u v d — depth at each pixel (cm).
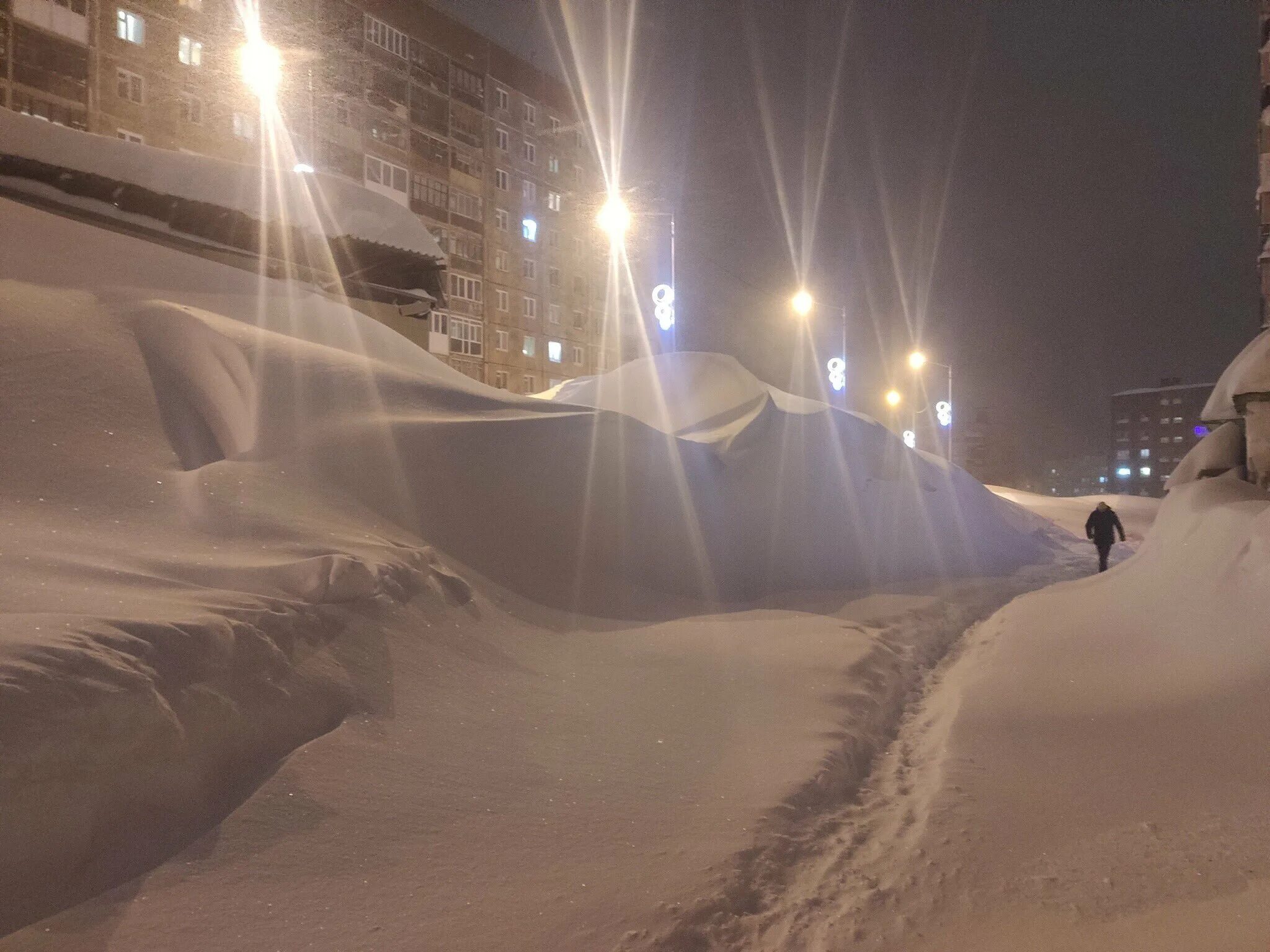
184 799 349
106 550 502
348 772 400
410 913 322
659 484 1027
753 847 391
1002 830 422
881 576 1230
